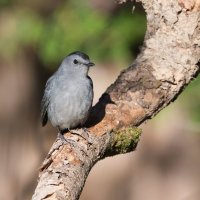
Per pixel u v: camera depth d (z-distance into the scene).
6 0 15.81
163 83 8.98
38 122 17.73
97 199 17.45
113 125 8.66
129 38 15.09
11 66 17.45
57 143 8.16
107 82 16.72
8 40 15.64
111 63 16.69
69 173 7.54
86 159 8.01
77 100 9.71
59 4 16.12
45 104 10.39
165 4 9.07
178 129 16.92
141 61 9.17
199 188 17.28
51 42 15.24
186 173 17.38
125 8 15.28
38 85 17.66
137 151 17.42
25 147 17.44
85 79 9.83
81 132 8.41
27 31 15.48
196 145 17.25
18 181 17.08
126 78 9.10
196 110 13.91
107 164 17.48
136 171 17.45
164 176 17.41
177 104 14.30
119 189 17.42
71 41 15.21
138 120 8.85
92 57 15.05
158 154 17.39
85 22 15.26
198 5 8.95
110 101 8.92
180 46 8.99
